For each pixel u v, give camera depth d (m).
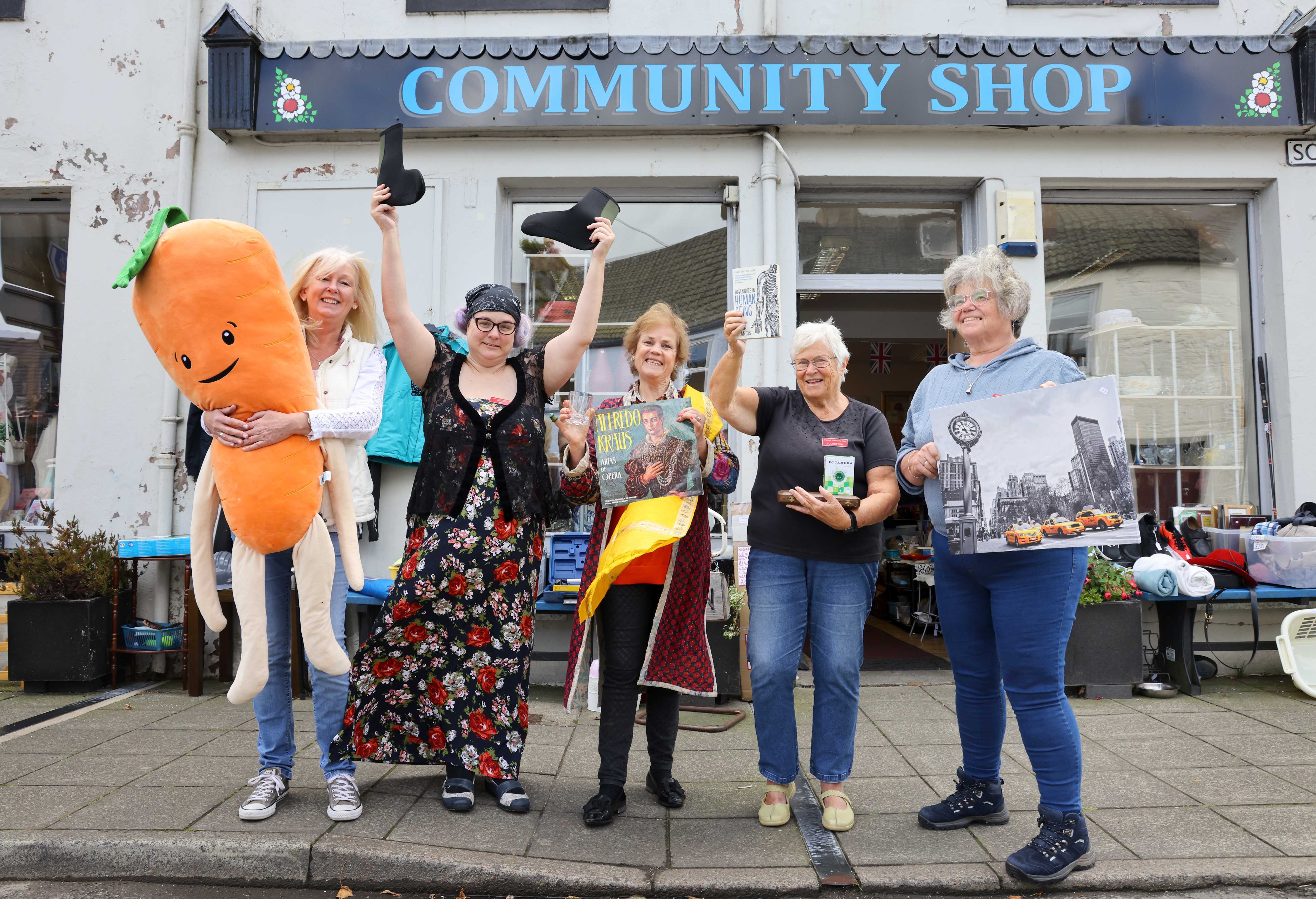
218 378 2.38
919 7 5.15
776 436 2.82
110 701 4.37
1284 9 5.16
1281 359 5.08
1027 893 2.37
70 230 5.04
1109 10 5.16
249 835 2.52
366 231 5.05
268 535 2.45
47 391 5.18
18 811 2.73
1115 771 3.25
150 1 5.10
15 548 4.82
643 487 2.72
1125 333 5.31
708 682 2.82
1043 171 5.09
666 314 2.95
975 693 2.69
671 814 2.85
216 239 2.37
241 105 4.88
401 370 4.75
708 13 5.12
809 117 4.92
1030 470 2.34
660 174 5.07
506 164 5.06
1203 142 5.08
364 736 2.66
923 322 9.15
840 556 2.68
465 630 2.69
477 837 2.60
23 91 5.07
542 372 2.88
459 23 5.14
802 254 5.35
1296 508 4.97
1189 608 4.46
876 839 2.64
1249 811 2.84
